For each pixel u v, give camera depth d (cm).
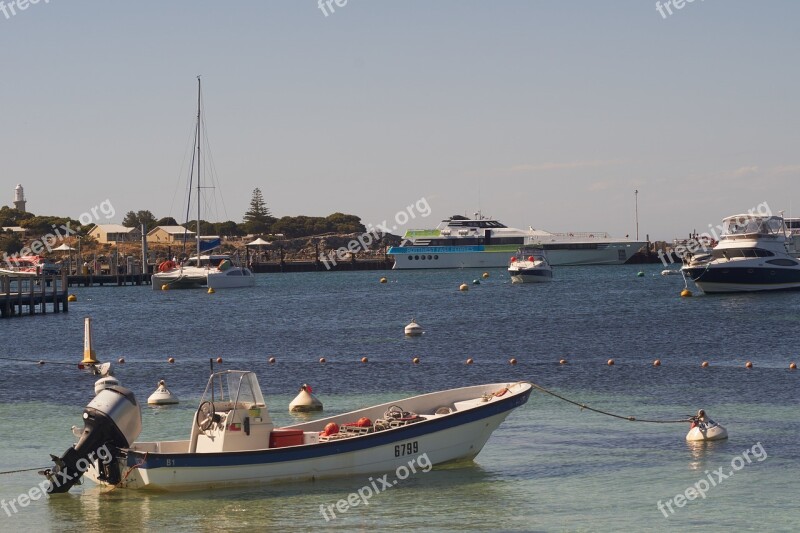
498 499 2536
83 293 15012
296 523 2361
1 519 2431
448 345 6372
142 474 2534
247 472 2580
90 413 2548
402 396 4200
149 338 7288
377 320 8762
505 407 2873
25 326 8388
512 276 15312
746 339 6316
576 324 7781
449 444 2805
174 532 2308
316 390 4422
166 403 4025
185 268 15725
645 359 5378
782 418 3503
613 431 3334
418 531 2297
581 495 2569
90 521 2403
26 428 3528
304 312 10075
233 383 2659
